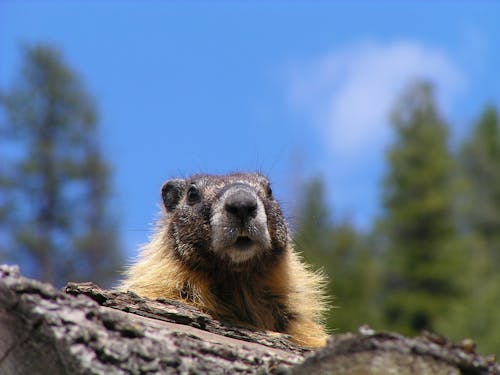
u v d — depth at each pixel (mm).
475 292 32625
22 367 4355
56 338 4188
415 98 44469
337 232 35469
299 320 8086
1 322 4332
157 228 8766
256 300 7961
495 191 51688
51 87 38969
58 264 35750
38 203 37469
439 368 4008
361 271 33469
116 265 35719
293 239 9273
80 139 38969
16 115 38406
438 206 39219
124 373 4234
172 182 8680
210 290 7898
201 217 7742
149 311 5508
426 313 34562
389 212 40719
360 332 4082
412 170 41781
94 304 4379
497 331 24906
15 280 4293
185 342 4504
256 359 4629
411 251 37375
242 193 7484
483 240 43250
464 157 54531
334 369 4109
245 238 7535
